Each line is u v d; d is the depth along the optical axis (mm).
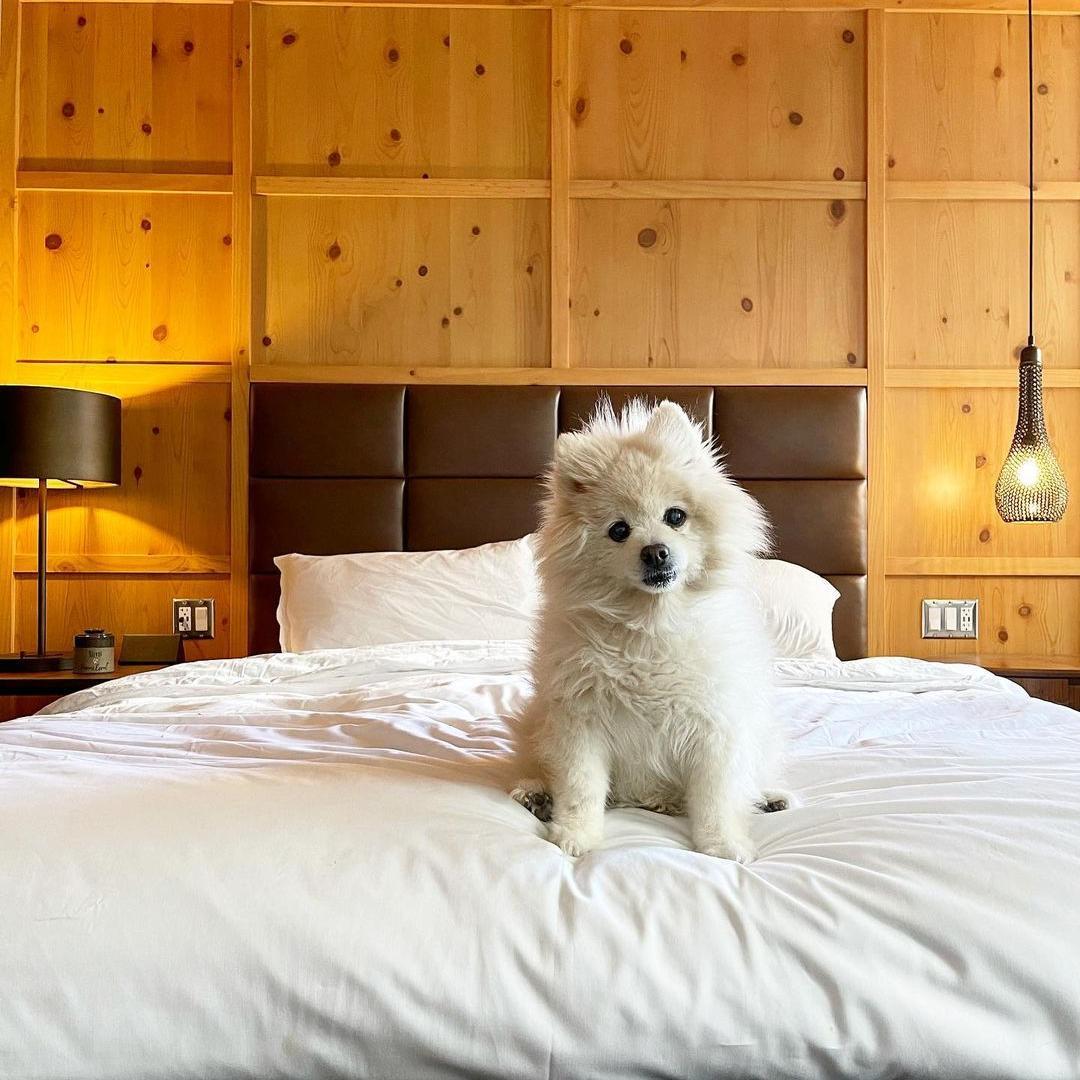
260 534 3480
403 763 1414
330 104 3594
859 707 2098
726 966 909
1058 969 909
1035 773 1369
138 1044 871
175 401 3555
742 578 1383
